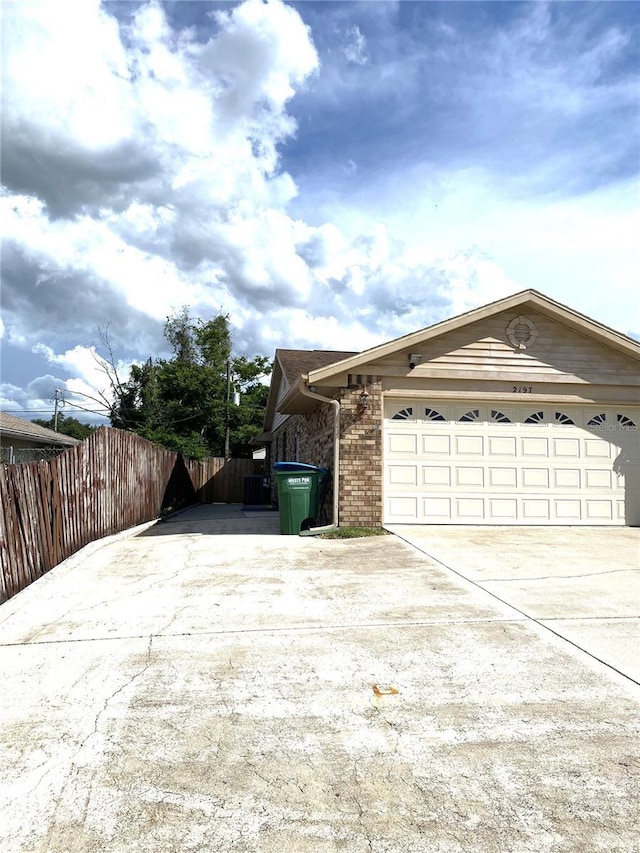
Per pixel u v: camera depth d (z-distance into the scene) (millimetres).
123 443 10398
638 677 3590
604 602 5207
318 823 2260
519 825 2238
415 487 9766
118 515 9961
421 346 9891
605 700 3295
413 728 3004
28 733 2965
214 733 2961
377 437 9656
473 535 8898
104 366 29938
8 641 4344
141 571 6742
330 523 9898
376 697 3355
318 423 11438
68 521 7355
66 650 4145
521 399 10039
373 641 4258
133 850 2113
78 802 2395
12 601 5422
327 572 6488
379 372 9766
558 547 7910
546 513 10008
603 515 10125
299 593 5602
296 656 3986
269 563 7023
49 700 3344
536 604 5145
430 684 3521
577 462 10188
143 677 3656
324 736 2928
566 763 2670
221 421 30422
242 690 3461
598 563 6859
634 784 2502
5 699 3359
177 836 2189
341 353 17094
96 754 2764
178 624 4711
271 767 2650
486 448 9984
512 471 10000
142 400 30062
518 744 2838
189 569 6777
